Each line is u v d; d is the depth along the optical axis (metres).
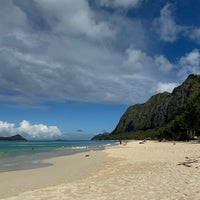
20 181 17.89
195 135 101.94
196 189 11.88
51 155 43.47
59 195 12.47
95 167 24.64
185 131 103.88
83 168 24.55
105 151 48.56
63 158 35.94
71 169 24.14
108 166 24.64
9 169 24.91
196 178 14.24
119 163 26.53
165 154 33.94
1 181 17.91
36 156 41.31
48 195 12.56
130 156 34.38
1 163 30.19
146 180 14.91
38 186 15.89
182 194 11.20
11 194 13.56
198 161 21.77
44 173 21.78
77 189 13.78
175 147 52.47
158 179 14.88
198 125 88.00
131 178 16.14
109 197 11.54
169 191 11.87
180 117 107.69
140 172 18.69
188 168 18.14
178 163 21.77
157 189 12.42
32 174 21.20
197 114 84.94
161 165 21.83
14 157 39.22
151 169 19.70
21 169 24.83
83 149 64.56
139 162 25.83
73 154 45.03
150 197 11.05
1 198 12.52
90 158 34.53
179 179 14.35
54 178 19.09
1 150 64.31
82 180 17.22
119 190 12.89
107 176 18.27
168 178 14.91
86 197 11.81
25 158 37.06
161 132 136.75
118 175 18.14
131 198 11.10
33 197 12.23
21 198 12.12
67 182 17.03
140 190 12.46
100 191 12.99
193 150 39.97
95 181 16.28
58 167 25.92
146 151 43.09
